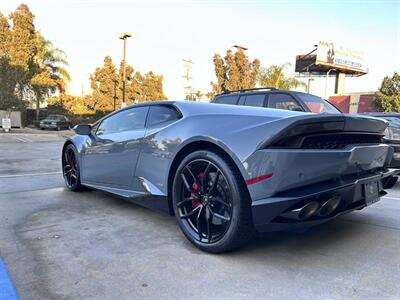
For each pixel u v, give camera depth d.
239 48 30.59
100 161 4.23
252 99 6.29
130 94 36.88
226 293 2.19
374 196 3.01
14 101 27.59
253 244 3.00
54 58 34.16
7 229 3.34
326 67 52.50
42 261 2.63
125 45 22.00
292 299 2.12
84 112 35.75
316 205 2.49
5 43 28.84
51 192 5.02
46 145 14.70
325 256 2.76
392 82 35.88
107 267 2.54
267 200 2.42
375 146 2.89
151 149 3.37
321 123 2.50
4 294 2.15
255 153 2.48
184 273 2.45
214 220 2.77
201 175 2.92
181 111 3.28
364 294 2.18
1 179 6.11
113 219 3.71
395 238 3.17
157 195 3.29
